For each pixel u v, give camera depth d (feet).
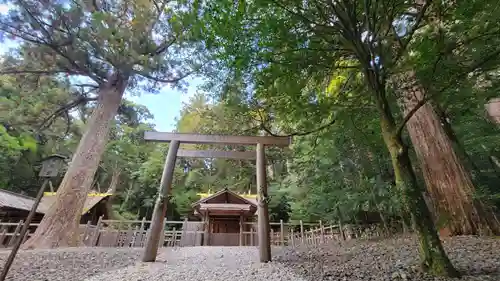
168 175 16.05
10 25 24.63
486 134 26.14
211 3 7.55
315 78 10.94
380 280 8.67
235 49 8.26
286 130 16.69
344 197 25.70
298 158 33.30
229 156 17.84
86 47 26.66
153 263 13.88
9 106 26.22
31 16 24.14
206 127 40.63
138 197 59.47
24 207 36.19
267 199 15.55
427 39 8.20
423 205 9.09
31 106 28.81
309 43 9.08
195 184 60.70
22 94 29.99
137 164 61.67
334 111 11.59
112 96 31.24
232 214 39.27
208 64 12.30
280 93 10.25
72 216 24.56
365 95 11.37
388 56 9.16
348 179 26.86
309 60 9.03
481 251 11.60
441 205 16.74
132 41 27.17
